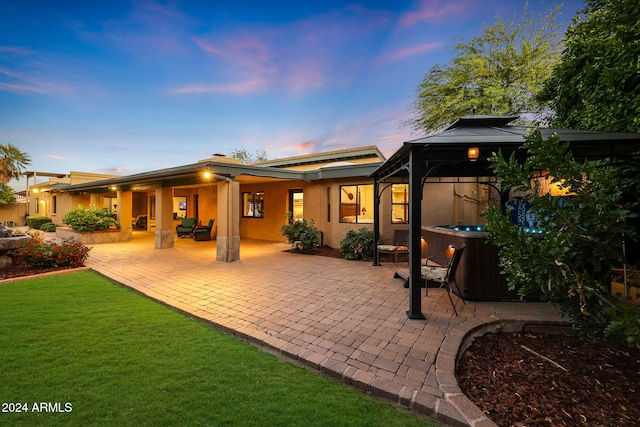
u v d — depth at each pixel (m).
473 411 1.85
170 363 2.48
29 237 6.59
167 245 9.80
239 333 3.12
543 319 3.37
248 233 12.67
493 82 10.39
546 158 1.92
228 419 1.81
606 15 2.91
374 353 2.65
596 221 1.82
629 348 2.75
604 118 3.63
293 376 2.35
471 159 3.30
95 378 2.23
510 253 2.08
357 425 1.79
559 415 1.86
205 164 6.95
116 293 4.64
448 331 3.12
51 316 3.55
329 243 9.70
